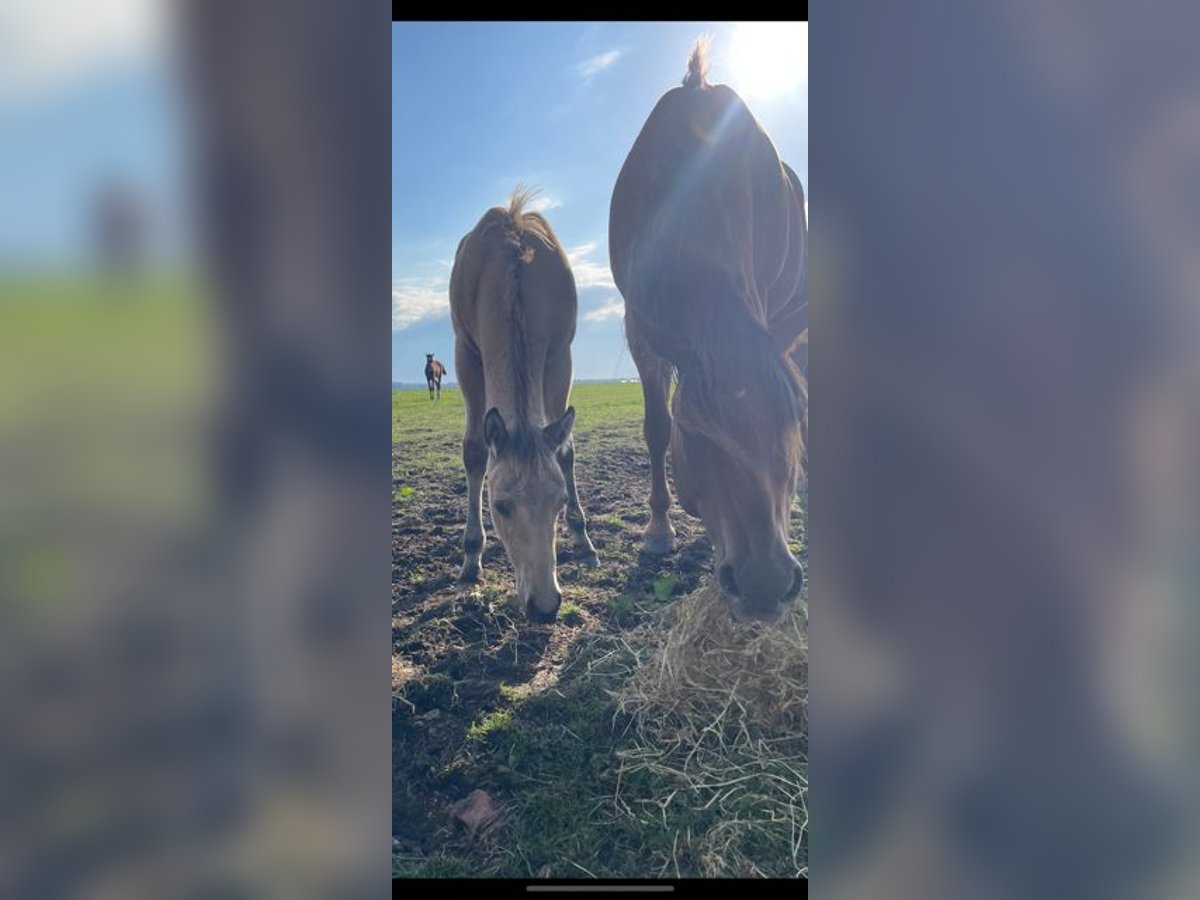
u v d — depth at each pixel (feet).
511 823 5.87
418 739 6.61
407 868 5.48
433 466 12.60
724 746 6.45
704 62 8.38
